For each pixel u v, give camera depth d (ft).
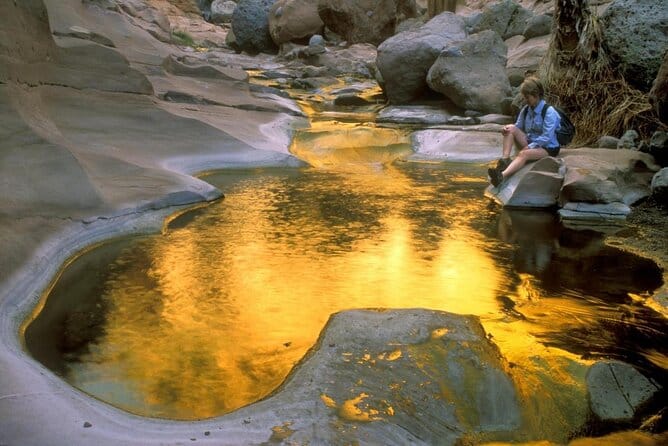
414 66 48.11
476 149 34.65
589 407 11.47
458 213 23.88
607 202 23.59
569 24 35.68
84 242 19.24
